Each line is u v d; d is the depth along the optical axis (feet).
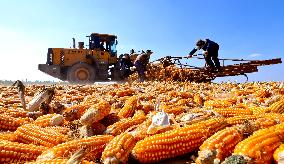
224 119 15.62
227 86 54.80
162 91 44.21
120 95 40.65
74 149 12.18
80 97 36.22
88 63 101.40
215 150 11.78
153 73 82.43
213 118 15.97
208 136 14.40
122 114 22.09
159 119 15.16
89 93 47.11
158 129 14.79
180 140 13.62
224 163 10.10
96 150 12.92
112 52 102.42
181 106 24.91
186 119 17.38
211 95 38.91
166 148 13.29
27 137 14.44
